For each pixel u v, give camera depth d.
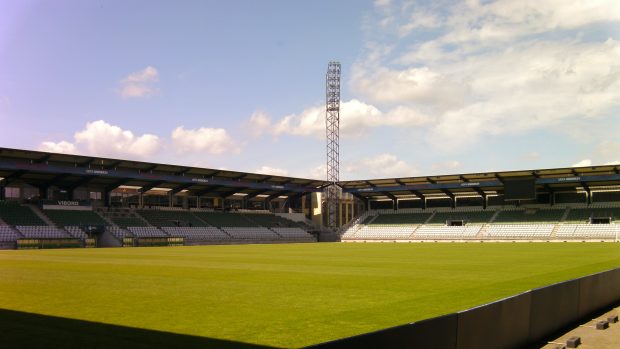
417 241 91.94
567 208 88.38
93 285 20.98
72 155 64.56
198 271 27.69
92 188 79.25
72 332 12.09
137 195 86.00
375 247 66.44
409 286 21.02
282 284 21.59
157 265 31.98
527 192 81.62
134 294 18.31
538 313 11.70
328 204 101.81
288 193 100.75
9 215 65.88
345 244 81.38
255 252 50.84
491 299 17.34
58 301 16.64
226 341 11.25
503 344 9.98
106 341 11.23
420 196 101.31
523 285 21.45
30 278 23.61
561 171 76.88
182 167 75.50
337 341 6.15
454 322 8.21
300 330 12.37
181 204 92.12
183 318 13.82
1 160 61.66
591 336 12.38
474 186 86.50
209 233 83.62
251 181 86.94
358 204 119.62
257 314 14.44
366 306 15.85
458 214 96.69
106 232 71.62
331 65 98.88
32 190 73.44
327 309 15.28
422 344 7.41
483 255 44.91
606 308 16.25
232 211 96.19
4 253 47.66
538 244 73.69
